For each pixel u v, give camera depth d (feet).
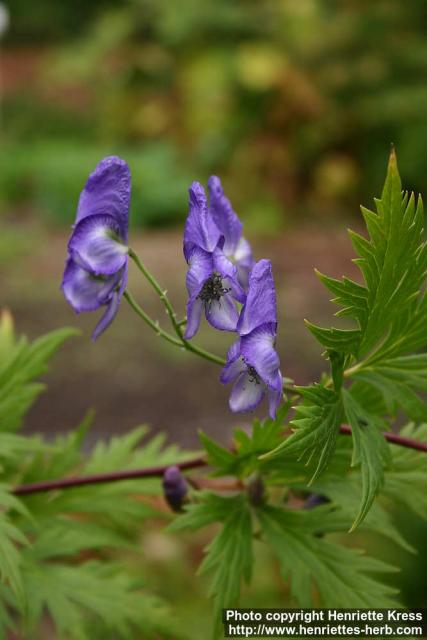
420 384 5.98
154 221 49.65
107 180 6.07
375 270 5.42
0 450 6.73
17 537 5.82
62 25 116.67
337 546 6.32
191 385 27.81
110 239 6.06
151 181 50.06
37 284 37.32
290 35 57.31
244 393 5.36
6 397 7.16
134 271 38.81
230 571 6.07
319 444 5.19
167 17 60.59
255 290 5.25
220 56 58.49
